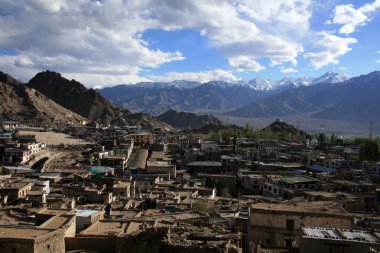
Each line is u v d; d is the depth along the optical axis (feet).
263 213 185.37
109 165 638.53
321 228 154.81
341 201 369.71
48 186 408.67
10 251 148.66
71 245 174.40
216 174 588.09
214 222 229.45
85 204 329.31
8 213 249.55
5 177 456.04
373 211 364.58
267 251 155.53
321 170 598.34
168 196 365.61
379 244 135.44
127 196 390.01
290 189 440.04
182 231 163.84
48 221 186.60
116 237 171.32
